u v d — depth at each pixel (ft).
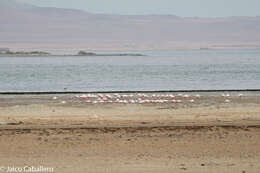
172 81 436.76
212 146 119.44
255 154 111.45
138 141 125.29
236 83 402.93
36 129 144.15
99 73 597.52
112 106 216.54
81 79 477.36
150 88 357.82
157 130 141.28
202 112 192.95
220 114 184.85
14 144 121.90
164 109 204.03
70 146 119.85
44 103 232.32
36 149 116.57
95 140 126.62
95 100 243.19
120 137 130.62
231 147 118.42
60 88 362.33
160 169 98.17
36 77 513.86
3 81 444.96
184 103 227.40
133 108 208.44
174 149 116.37
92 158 107.96
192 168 99.09
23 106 219.82
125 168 99.09
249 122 159.33
